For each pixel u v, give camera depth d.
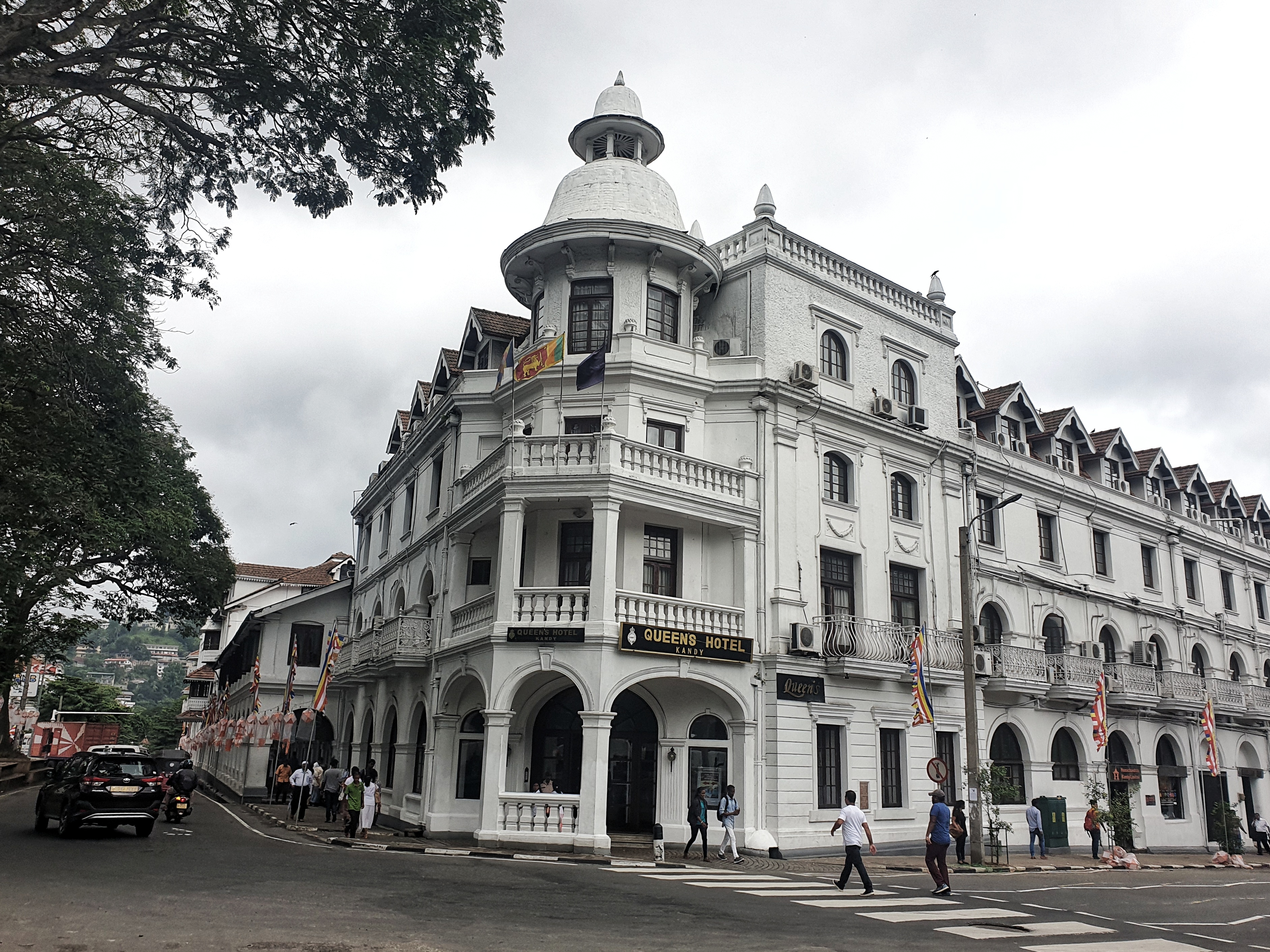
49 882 12.16
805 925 11.16
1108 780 30.20
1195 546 38.28
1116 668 31.08
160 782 20.03
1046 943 10.74
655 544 22.69
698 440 23.72
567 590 20.64
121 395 19.08
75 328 16.55
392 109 12.66
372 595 37.00
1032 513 31.14
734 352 24.95
